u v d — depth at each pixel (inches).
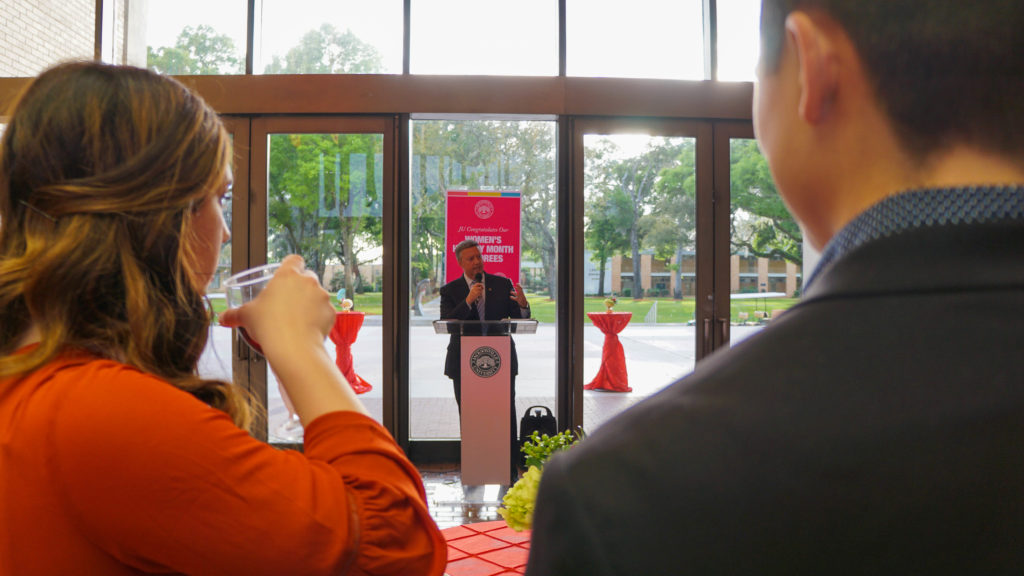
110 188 22.5
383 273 184.7
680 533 9.5
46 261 21.8
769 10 13.2
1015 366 9.3
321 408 24.2
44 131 23.2
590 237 188.4
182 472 19.5
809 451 9.5
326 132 184.5
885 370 9.7
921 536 9.0
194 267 25.2
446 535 75.4
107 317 22.9
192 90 25.7
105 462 19.4
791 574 9.2
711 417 10.2
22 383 21.3
